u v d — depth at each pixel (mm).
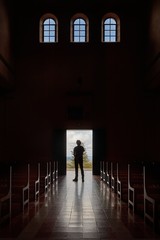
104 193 11633
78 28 20625
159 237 5691
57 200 9992
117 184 10797
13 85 19797
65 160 19969
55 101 20141
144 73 19875
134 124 19984
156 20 16469
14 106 20062
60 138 20016
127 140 19922
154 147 19797
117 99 20078
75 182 15703
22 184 9102
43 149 19969
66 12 20422
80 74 20219
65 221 7008
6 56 17516
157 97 19875
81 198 10414
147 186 7176
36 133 20016
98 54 20281
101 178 17156
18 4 20219
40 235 5836
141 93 20062
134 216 7555
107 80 20141
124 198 9812
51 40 20594
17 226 6527
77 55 20281
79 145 16078
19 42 20312
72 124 20062
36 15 20375
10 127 19984
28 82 20156
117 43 20266
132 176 9531
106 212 8031
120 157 19875
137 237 5691
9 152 19891
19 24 20359
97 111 20078
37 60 20266
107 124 20016
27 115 20062
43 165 13969
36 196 10258
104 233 5977
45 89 20172
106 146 19938
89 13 20406
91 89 20141
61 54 20281
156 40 16406
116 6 20266
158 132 19750
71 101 20125
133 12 20312
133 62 20188
